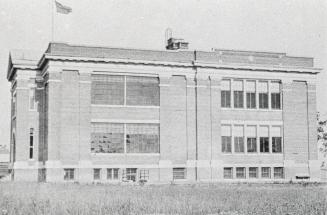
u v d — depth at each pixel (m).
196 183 45.25
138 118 47.16
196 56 48.78
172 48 52.03
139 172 46.75
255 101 50.53
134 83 47.38
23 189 32.88
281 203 24.16
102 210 21.02
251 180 49.38
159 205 22.56
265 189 35.00
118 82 46.97
